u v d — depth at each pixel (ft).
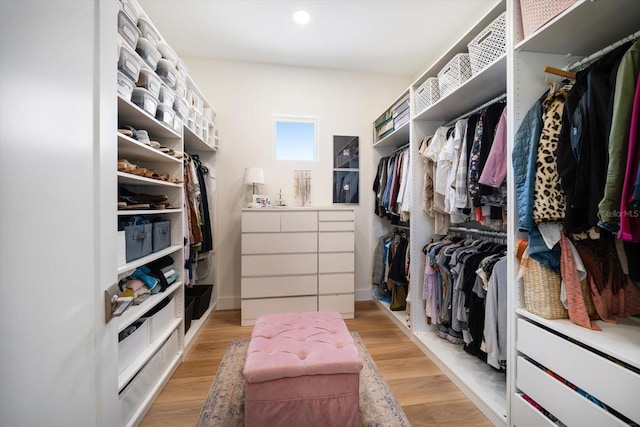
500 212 5.03
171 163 6.14
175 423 4.37
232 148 9.56
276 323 5.12
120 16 3.88
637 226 2.75
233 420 4.41
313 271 8.45
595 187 2.98
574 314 3.41
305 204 9.93
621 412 2.68
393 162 8.93
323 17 7.32
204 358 6.31
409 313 7.55
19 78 1.39
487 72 4.67
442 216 6.93
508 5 4.02
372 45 8.61
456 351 6.15
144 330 4.75
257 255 8.19
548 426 3.40
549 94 3.66
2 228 1.30
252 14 7.19
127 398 4.09
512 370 3.98
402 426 4.26
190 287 8.74
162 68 5.26
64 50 1.74
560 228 3.55
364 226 10.41
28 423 1.42
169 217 6.17
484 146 4.95
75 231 1.85
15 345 1.36
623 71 2.76
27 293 1.44
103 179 2.18
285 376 3.84
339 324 5.11
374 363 6.05
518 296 3.96
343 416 3.98
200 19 7.38
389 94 10.49
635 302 3.66
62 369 1.69
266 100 9.73
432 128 7.23
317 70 10.03
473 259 5.53
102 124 2.16
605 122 2.97
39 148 1.54
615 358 2.85
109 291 2.20
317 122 10.12
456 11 7.09
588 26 3.40
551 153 3.49
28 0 1.45
